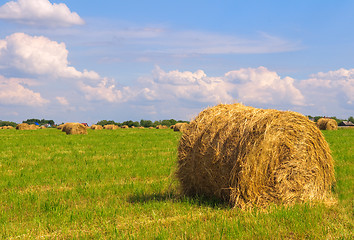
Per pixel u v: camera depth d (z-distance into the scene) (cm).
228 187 791
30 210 748
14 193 878
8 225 645
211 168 816
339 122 9175
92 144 2258
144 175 1143
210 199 846
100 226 644
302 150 849
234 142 785
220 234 582
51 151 1831
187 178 890
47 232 619
